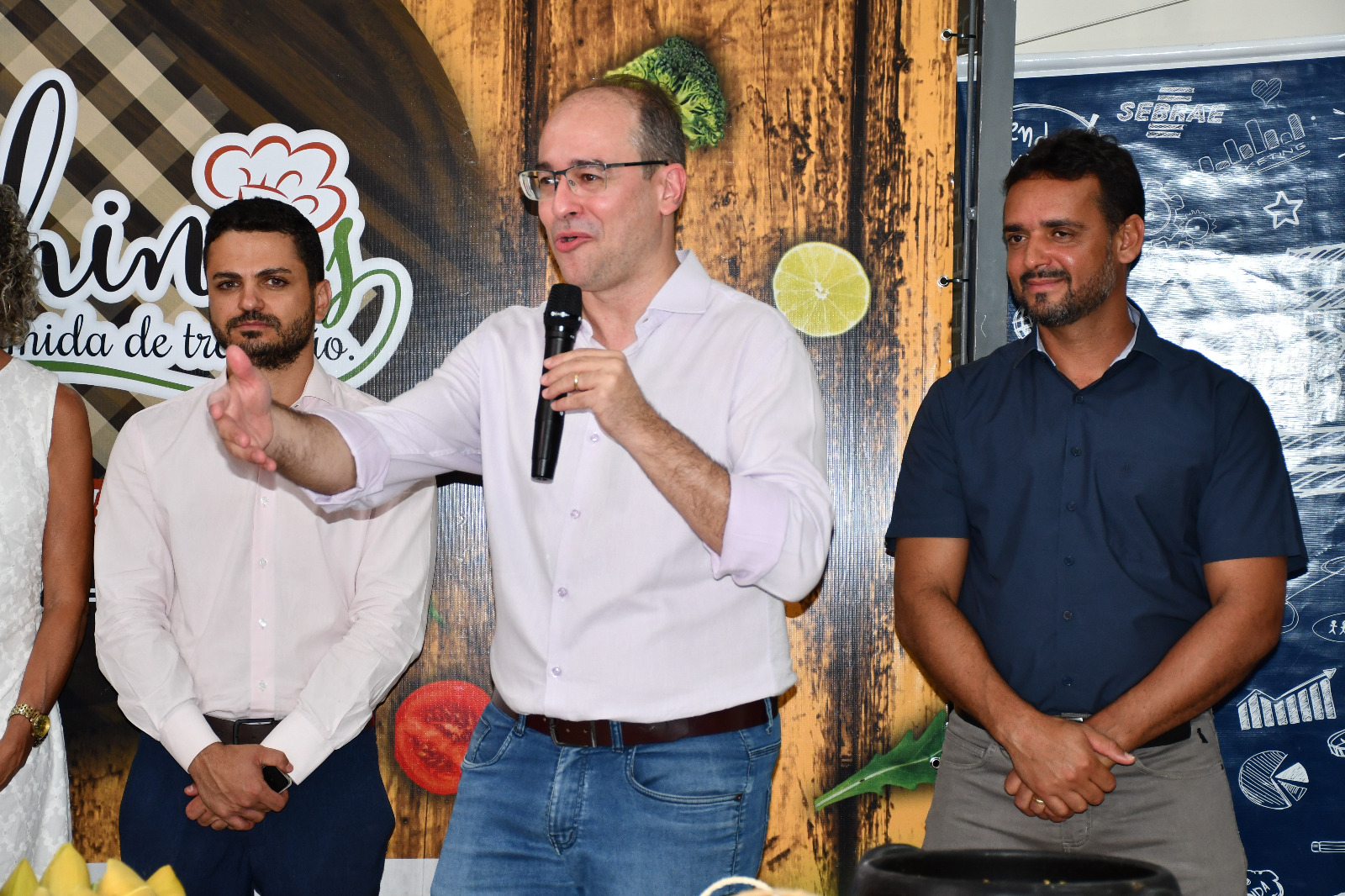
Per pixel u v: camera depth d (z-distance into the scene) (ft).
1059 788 6.23
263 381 5.08
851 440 8.16
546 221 5.91
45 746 7.58
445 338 8.52
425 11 8.55
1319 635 8.00
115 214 8.73
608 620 5.72
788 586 5.39
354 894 7.20
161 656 7.21
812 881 8.07
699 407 5.95
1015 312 8.28
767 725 5.83
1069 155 6.95
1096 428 6.88
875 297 8.16
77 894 3.23
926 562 7.13
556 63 8.45
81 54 8.79
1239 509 6.57
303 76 8.64
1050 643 6.75
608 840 5.57
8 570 7.39
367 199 8.57
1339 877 7.90
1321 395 8.05
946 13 8.16
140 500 7.59
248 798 6.81
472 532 8.43
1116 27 11.25
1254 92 8.19
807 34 8.25
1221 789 6.63
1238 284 8.16
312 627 7.45
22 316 7.84
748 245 8.27
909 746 8.04
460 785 6.07
